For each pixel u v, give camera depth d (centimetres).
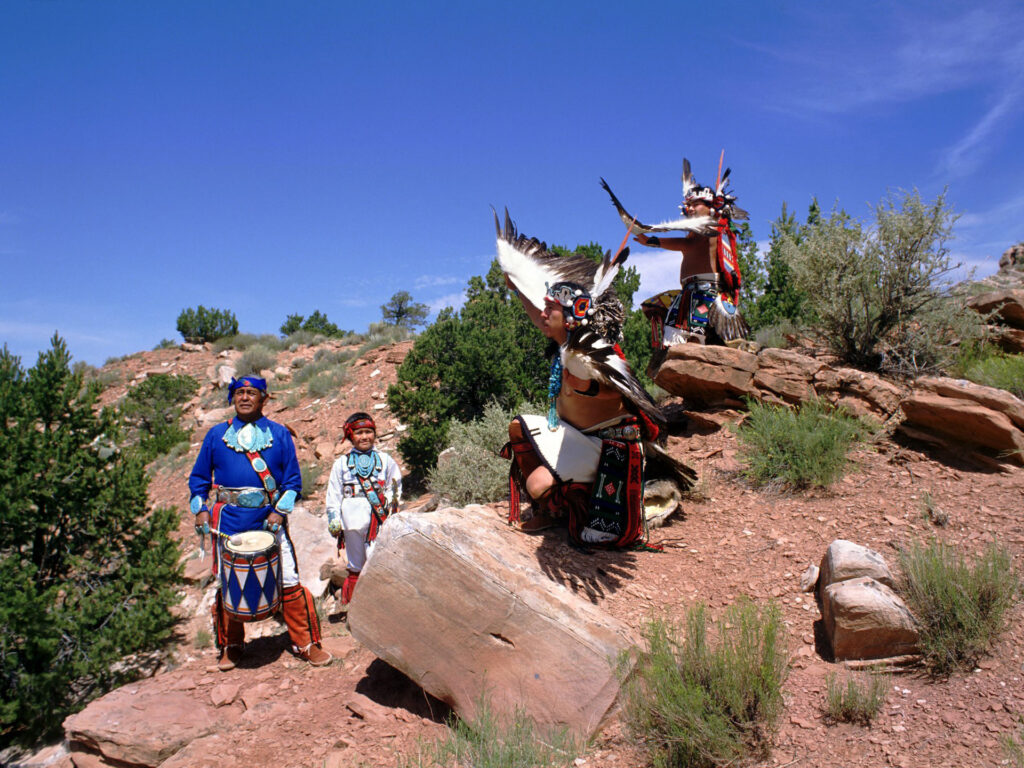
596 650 371
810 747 317
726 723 326
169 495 1477
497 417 957
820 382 671
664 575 477
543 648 377
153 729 407
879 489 543
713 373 716
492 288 1836
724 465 642
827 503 541
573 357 441
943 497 513
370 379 1772
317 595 725
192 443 1800
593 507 487
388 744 378
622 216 612
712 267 753
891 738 311
